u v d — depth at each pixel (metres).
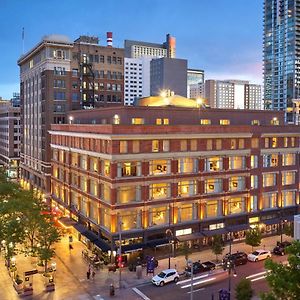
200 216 68.19
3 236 55.75
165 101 85.19
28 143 121.75
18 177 147.00
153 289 52.31
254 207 75.25
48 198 96.12
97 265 59.69
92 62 110.06
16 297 49.38
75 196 77.12
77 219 74.50
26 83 124.12
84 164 72.44
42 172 105.06
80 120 88.94
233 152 71.44
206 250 67.31
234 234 71.88
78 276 56.62
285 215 79.19
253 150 74.62
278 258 63.56
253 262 62.25
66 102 104.94
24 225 55.00
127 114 69.38
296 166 80.69
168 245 64.00
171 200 65.19
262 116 85.38
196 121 76.44
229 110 80.50
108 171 62.50
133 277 56.53
